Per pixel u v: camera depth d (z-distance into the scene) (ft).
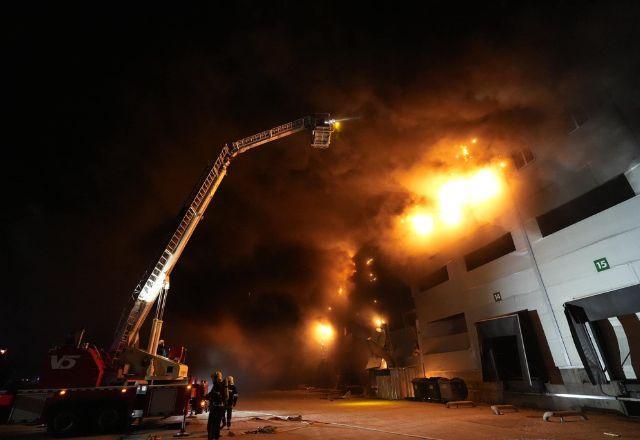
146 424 41.75
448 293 63.16
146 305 41.42
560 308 42.52
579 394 39.86
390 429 32.96
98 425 35.55
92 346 39.01
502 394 49.67
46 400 35.27
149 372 38.99
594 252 38.70
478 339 54.03
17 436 35.32
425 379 60.18
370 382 84.53
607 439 25.64
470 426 32.99
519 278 48.60
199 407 46.96
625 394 34.73
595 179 39.63
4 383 37.42
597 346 37.45
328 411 51.42
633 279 34.83
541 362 44.70
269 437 30.07
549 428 30.60
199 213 43.96
